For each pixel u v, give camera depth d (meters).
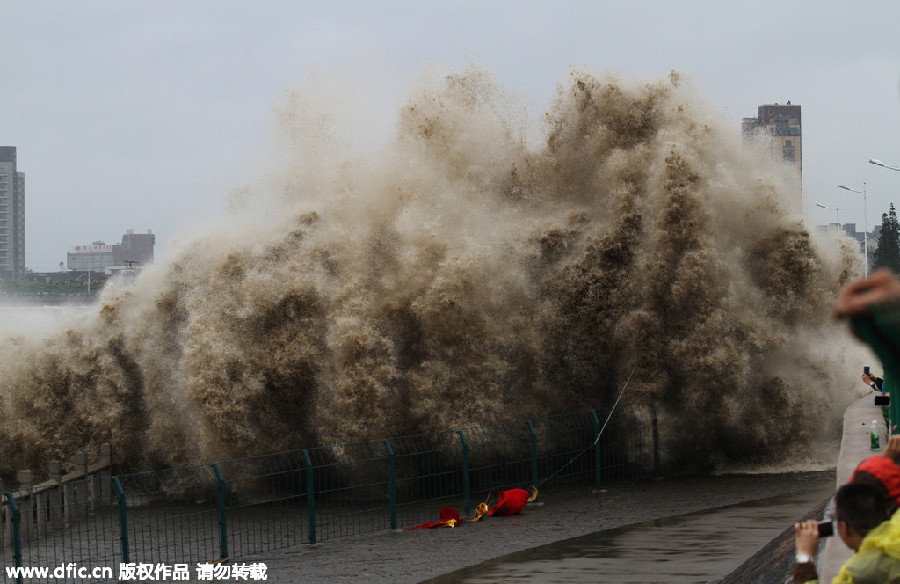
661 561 10.59
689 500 14.91
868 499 4.74
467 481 14.73
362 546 12.62
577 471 16.88
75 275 118.38
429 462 16.61
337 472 16.58
